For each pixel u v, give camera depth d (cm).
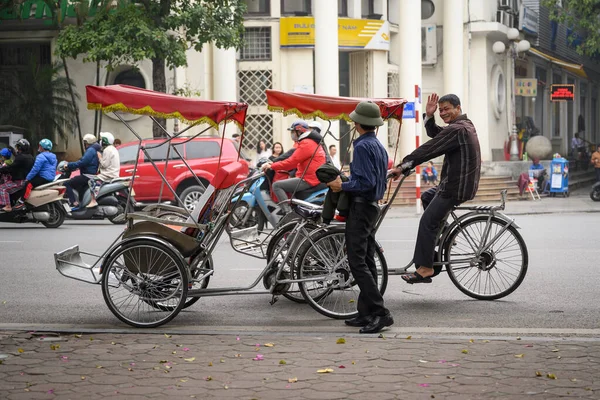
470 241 952
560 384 593
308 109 975
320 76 2877
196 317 895
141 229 848
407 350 698
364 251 797
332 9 2866
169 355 691
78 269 890
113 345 731
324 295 879
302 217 870
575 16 4234
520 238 953
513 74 3484
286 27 2923
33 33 2786
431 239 920
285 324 852
